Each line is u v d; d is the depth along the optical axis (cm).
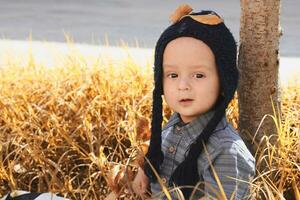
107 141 363
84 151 339
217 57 261
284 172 312
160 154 275
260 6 303
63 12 1087
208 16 262
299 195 287
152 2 1230
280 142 317
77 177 350
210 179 256
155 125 276
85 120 347
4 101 381
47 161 330
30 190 334
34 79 437
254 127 315
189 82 263
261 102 312
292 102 388
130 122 351
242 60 312
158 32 927
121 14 1083
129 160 300
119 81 409
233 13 1098
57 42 815
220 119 262
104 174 319
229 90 263
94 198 343
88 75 413
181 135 272
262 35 305
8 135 354
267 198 287
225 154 257
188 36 260
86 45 790
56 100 384
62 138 356
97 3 1194
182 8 268
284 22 1027
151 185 283
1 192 347
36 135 355
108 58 464
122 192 298
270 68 309
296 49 812
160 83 273
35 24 968
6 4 1154
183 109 267
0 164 341
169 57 264
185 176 263
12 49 656
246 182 254
